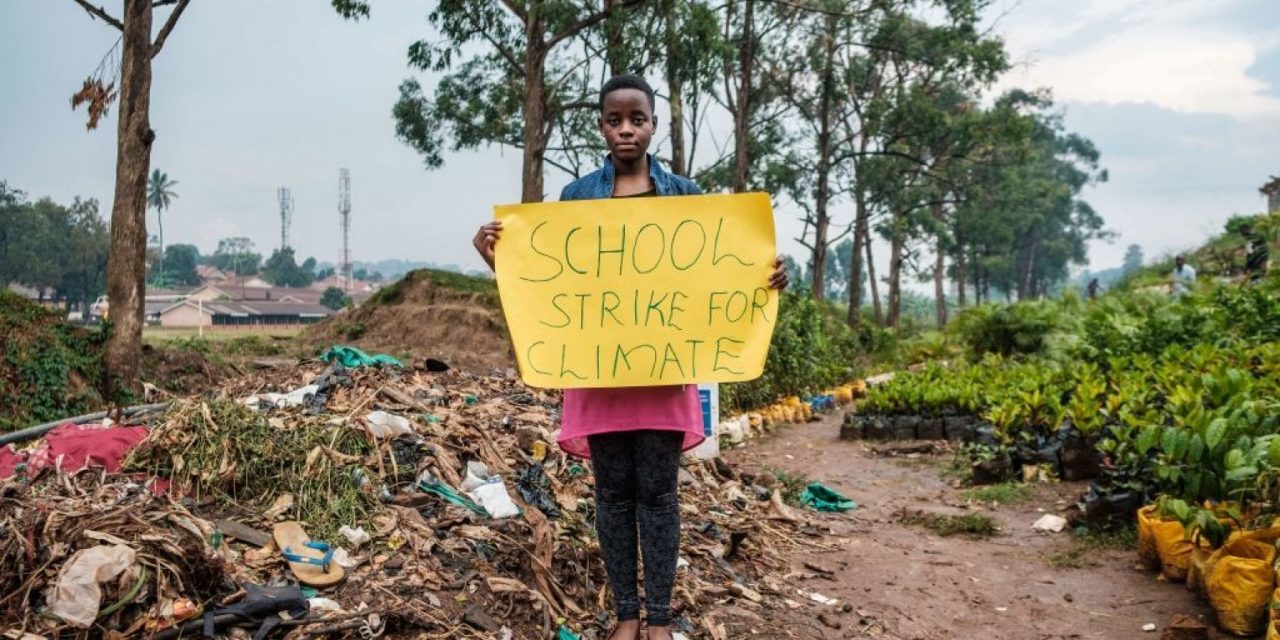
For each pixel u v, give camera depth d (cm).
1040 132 6988
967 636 391
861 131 3731
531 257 311
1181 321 1174
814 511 633
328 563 316
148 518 303
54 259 7681
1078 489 675
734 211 308
